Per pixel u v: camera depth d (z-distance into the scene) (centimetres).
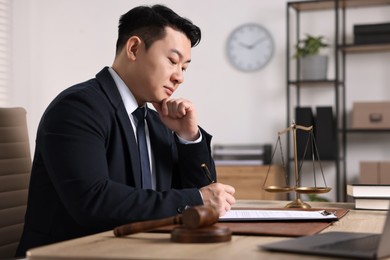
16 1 507
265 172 436
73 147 155
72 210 150
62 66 527
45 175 170
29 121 518
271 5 478
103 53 520
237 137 485
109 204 146
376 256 93
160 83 185
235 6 486
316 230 128
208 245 109
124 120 175
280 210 167
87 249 105
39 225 168
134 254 98
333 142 440
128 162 175
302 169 466
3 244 189
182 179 197
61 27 527
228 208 152
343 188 459
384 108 433
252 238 119
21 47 511
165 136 196
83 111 163
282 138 476
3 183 192
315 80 445
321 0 448
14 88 504
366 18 459
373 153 459
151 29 184
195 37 191
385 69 455
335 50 458
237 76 486
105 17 519
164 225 119
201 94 493
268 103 479
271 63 478
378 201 185
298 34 470
